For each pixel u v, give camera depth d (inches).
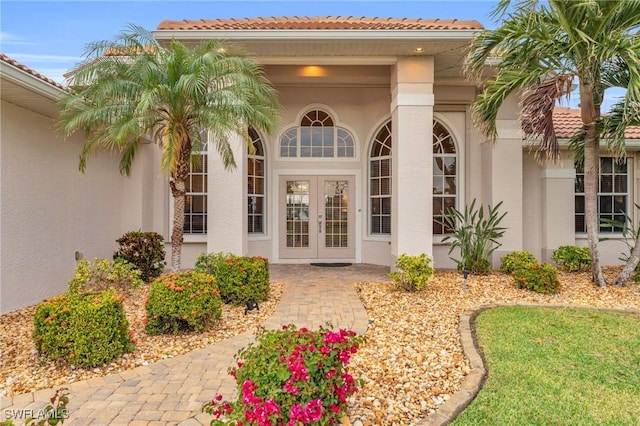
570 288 302.0
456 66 367.6
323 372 110.5
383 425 119.9
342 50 332.8
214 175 340.2
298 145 450.6
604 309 243.8
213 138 291.6
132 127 241.8
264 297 270.1
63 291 296.8
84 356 159.3
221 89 257.6
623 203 437.1
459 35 306.2
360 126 450.3
